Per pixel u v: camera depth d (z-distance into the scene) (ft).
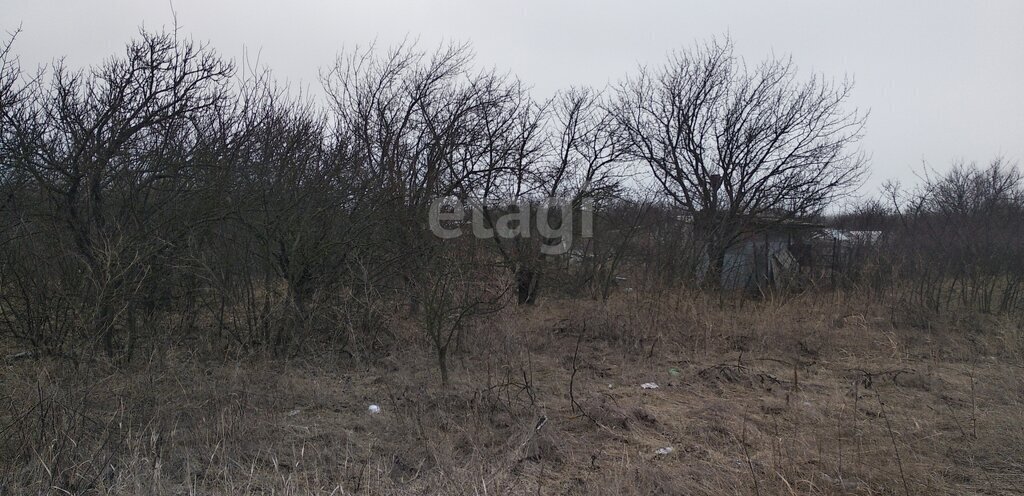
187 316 24.80
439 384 22.16
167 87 22.82
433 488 13.42
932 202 45.93
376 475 14.14
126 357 20.94
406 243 27.66
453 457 15.37
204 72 23.57
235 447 15.51
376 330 26.66
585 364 26.50
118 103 21.93
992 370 25.67
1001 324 32.78
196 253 23.98
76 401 16.26
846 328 32.45
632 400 21.25
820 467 15.21
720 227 47.34
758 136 51.16
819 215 52.54
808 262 43.98
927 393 22.50
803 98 51.24
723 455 16.28
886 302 37.09
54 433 14.25
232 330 25.09
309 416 18.75
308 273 26.25
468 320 25.94
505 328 28.50
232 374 21.03
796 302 37.52
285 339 25.12
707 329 31.30
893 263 39.81
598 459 15.88
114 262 20.86
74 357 19.42
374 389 21.65
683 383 23.76
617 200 46.50
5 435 14.35
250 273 25.96
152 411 17.07
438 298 23.13
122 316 21.40
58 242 21.40
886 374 24.68
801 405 20.59
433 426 17.57
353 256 26.58
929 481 14.58
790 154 51.29
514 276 26.53
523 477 14.55
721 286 40.01
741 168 51.44
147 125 22.44
